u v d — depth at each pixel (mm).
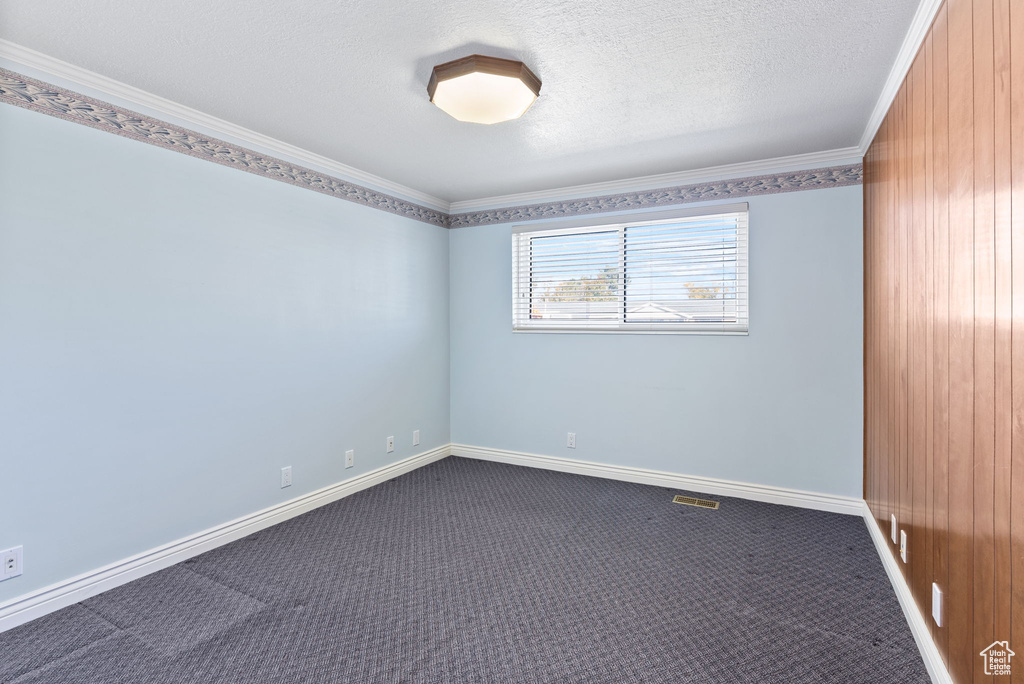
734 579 2254
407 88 2213
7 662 1710
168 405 2389
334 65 2020
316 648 1791
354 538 2713
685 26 1741
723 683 1601
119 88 2168
